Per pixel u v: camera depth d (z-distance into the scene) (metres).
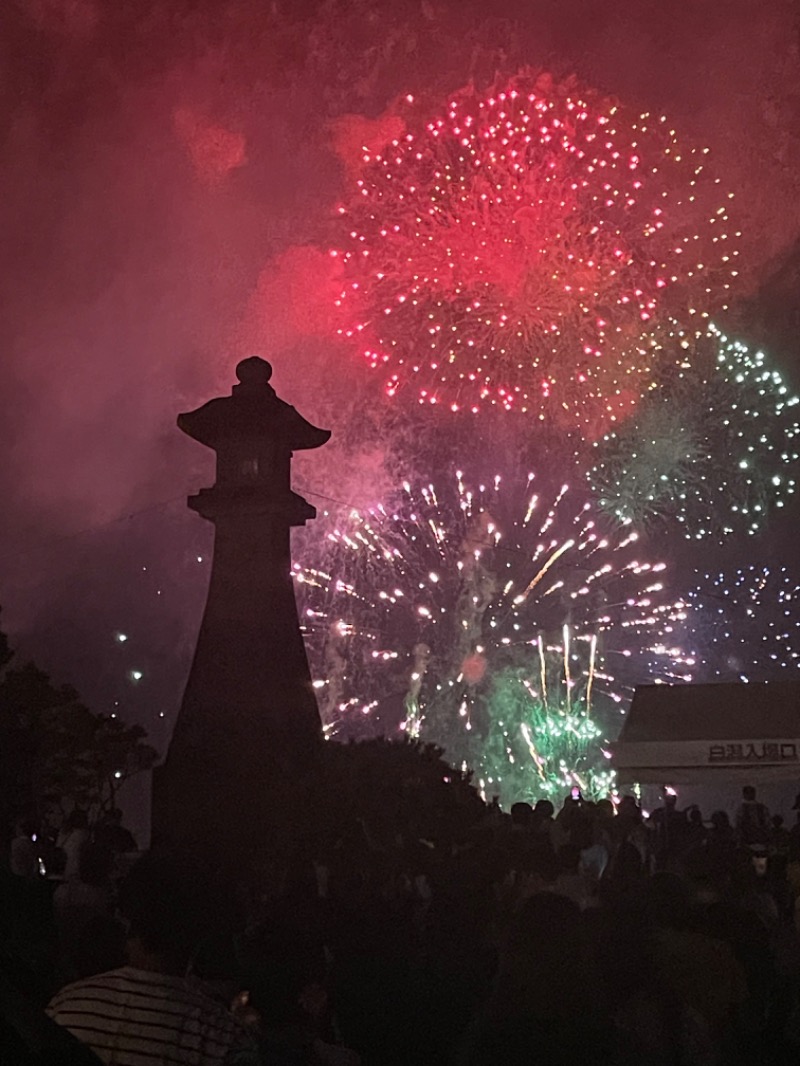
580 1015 4.14
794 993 6.02
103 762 19.00
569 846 8.95
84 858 6.81
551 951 4.21
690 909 5.57
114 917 5.65
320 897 6.16
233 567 12.12
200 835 10.46
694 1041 4.84
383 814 11.66
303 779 11.56
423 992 5.88
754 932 5.51
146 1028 4.17
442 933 6.15
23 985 3.72
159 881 4.36
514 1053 4.08
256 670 11.85
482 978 6.01
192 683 11.95
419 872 9.02
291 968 4.93
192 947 4.37
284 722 11.76
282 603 12.12
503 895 8.55
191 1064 4.16
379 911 6.17
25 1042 2.62
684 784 14.63
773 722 14.42
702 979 5.11
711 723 14.59
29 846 9.55
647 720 14.84
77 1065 2.64
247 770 11.54
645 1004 4.86
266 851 9.70
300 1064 4.80
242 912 4.95
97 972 5.33
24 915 5.66
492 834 8.93
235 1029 4.29
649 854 12.66
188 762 11.66
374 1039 5.83
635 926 5.09
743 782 14.49
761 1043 5.18
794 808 14.84
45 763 17.72
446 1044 5.84
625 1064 4.71
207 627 12.04
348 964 5.91
